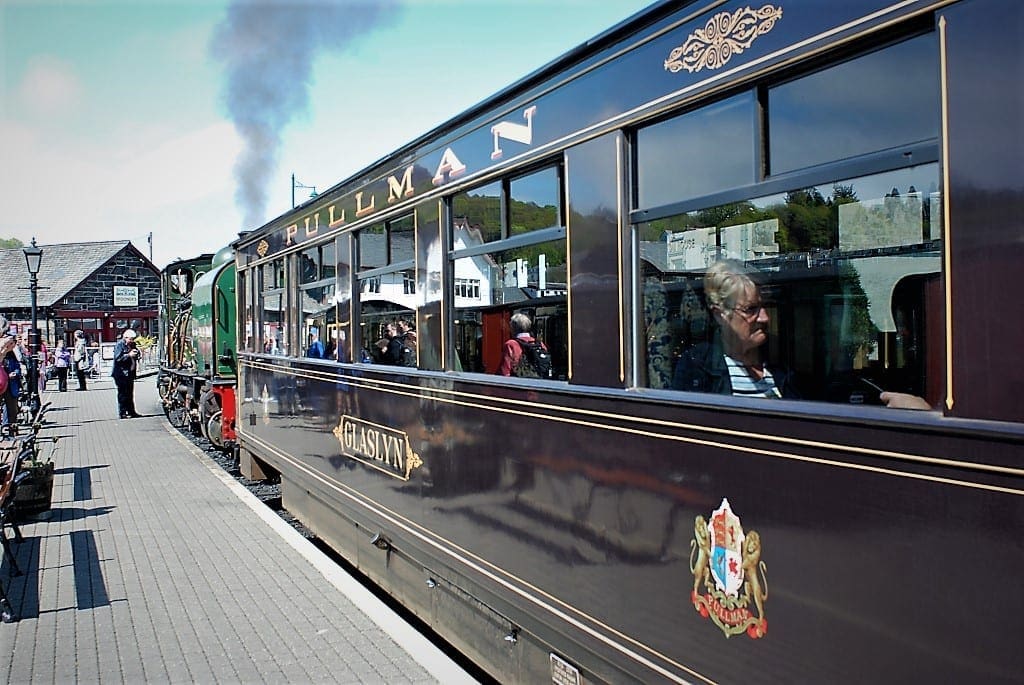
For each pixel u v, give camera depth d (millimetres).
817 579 2443
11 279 48812
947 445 2098
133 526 8320
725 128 2844
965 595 2053
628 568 3254
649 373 3191
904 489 2199
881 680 2260
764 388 2730
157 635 5359
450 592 4906
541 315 3877
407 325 5316
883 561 2252
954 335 2109
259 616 5660
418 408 5113
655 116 3115
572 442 3594
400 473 5410
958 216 2102
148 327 51188
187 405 16281
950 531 2090
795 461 2518
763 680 2635
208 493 10031
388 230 5648
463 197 4590
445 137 4750
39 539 7832
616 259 3301
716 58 2840
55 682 4691
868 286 2420
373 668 4770
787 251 2662
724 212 2883
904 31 2254
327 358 6953
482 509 4375
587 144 3479
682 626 2971
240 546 7492
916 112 2240
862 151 2387
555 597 3744
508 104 4074
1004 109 2012
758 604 2646
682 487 2969
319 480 7145
